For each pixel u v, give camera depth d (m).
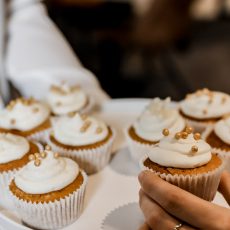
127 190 0.44
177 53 1.61
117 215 0.41
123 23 1.22
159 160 0.37
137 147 0.47
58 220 0.40
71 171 0.41
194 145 0.37
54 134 0.49
